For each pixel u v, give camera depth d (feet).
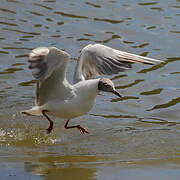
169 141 44.24
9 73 55.88
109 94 53.11
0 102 51.08
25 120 48.52
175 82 54.70
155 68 57.41
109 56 42.47
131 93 52.90
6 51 59.36
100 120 48.52
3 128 46.65
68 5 69.92
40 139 44.78
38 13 67.56
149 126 47.34
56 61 37.76
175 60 58.34
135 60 41.86
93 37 62.34
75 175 37.17
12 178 36.45
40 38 61.87
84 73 43.32
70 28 64.23
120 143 43.93
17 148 42.75
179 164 39.37
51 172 37.60
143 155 41.37
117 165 39.11
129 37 62.54
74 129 46.98
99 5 70.13
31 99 51.88
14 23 64.90
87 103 41.19
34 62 36.78
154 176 37.04
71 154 41.45
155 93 52.80
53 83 40.27
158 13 68.03
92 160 40.19
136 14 67.82
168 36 62.75
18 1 70.28
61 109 41.16
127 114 49.55
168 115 49.32
